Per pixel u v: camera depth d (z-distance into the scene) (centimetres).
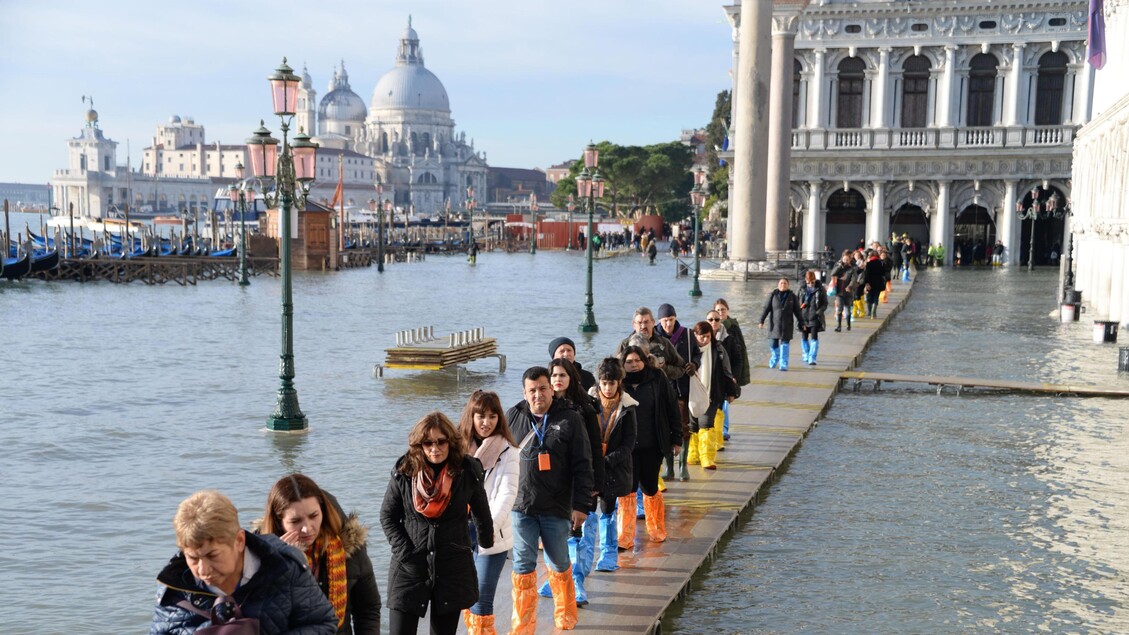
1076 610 1159
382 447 2014
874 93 8462
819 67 8475
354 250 10869
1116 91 4622
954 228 8462
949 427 2147
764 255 6612
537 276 8294
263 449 1994
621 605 1109
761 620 1116
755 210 6512
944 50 8288
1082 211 5453
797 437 1964
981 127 8212
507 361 3231
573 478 1002
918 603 1172
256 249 9300
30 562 1349
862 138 8425
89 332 4072
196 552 555
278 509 659
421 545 834
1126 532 1444
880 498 1606
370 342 3744
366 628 722
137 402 2497
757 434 1984
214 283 7481
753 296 5553
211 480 1767
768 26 6350
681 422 1297
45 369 3042
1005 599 1189
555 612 1041
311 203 9256
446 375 2939
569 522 1010
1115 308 4019
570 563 1027
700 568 1262
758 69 6359
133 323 4450
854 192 8775
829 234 8881
